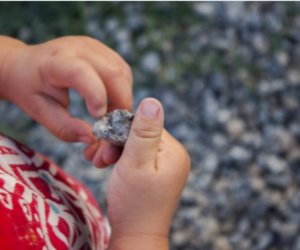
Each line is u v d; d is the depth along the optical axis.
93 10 0.96
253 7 1.00
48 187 0.33
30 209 0.30
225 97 0.92
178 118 0.89
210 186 0.84
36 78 0.37
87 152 0.39
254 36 0.98
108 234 0.40
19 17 0.90
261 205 0.84
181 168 0.34
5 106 0.86
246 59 0.96
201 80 0.93
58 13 0.92
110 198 0.33
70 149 0.84
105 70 0.37
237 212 0.83
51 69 0.36
